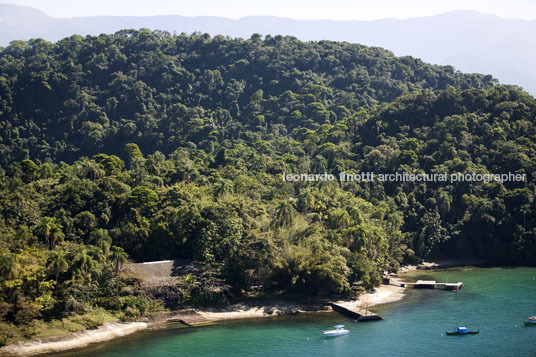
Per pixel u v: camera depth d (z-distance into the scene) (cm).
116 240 12131
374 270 12794
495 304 11681
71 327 9362
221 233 12044
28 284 9344
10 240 10444
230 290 11606
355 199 16350
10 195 12288
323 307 11462
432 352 8888
